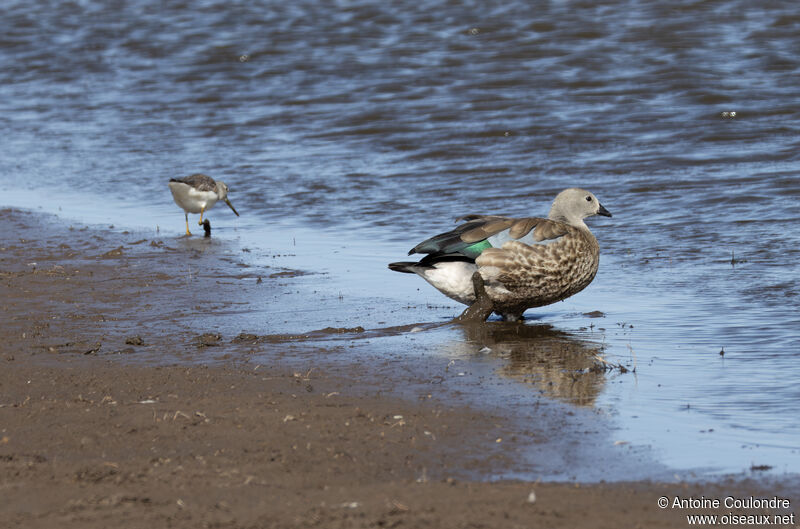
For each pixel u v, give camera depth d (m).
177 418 9.46
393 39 43.53
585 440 9.05
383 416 9.59
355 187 24.03
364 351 12.15
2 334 12.95
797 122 28.84
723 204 20.81
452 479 8.05
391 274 16.64
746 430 9.39
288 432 9.08
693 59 36.88
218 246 19.09
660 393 10.48
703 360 11.70
